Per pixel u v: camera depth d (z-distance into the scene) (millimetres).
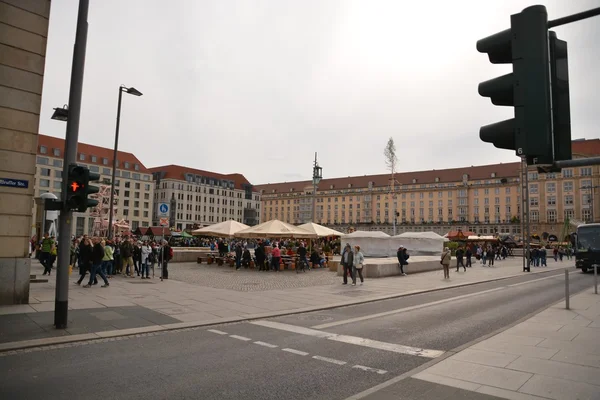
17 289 11344
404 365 6617
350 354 7246
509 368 6254
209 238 61875
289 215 157750
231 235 28172
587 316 10773
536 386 5480
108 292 14344
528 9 3588
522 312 12008
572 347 7508
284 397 5184
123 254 20812
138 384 5586
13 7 11539
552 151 3533
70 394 5188
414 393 5234
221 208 139750
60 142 104750
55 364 6461
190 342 8000
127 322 9492
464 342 8211
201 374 6043
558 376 5879
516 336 8406
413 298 15125
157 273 22594
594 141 102312
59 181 102125
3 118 11273
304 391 5402
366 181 142875
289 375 6051
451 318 10938
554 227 102688
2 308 10734
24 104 11656
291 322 10211
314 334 8844
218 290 15703
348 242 35969
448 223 121562
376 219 136750
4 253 11203
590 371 6109
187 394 5242
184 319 10047
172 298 13320
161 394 5230
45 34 12148
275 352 7332
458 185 122188
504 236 59344
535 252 37188
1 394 5156
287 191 161125
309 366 6516
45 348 7414
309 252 35844
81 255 16250
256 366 6473
